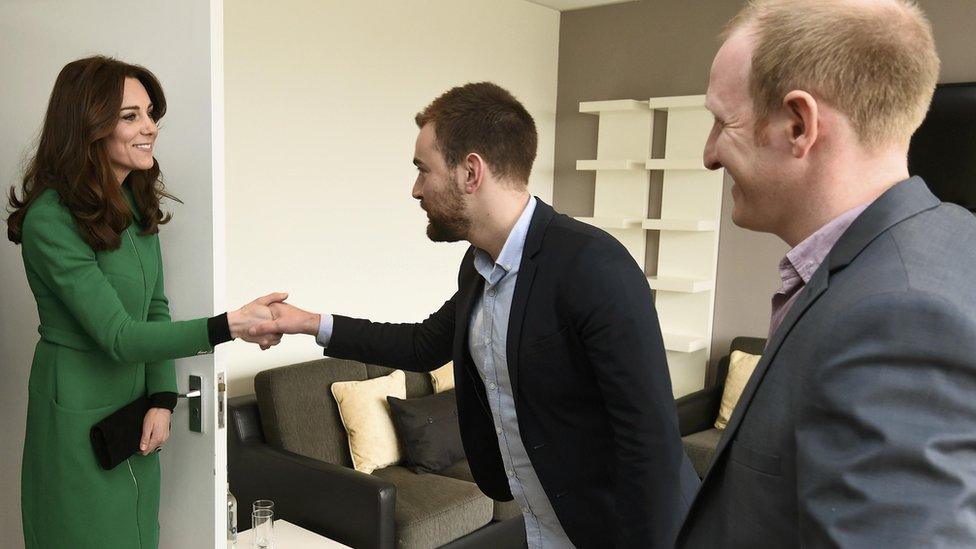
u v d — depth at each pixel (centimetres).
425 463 324
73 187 148
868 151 67
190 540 183
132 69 156
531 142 134
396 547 273
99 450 158
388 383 341
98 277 150
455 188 132
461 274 151
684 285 414
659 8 439
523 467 144
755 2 73
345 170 359
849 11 66
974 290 58
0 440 204
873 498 55
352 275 369
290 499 289
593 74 468
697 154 422
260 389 312
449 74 405
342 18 348
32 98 188
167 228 178
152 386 171
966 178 359
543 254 131
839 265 67
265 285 332
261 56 319
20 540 204
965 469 54
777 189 71
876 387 57
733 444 73
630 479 125
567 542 148
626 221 439
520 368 133
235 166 315
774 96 68
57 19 184
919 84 65
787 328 69
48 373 158
